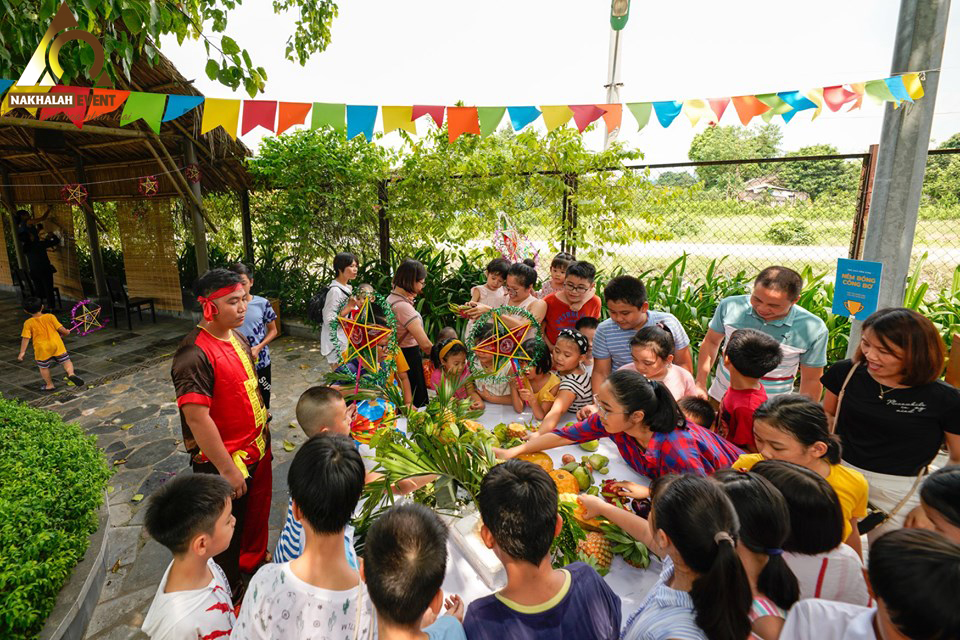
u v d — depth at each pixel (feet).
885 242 10.03
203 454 7.76
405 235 23.31
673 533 4.00
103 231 34.30
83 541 8.62
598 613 4.22
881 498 7.27
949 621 2.94
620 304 9.33
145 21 10.09
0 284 37.52
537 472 4.26
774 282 9.00
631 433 6.88
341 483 4.42
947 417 6.70
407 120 8.27
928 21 8.92
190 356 7.22
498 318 8.73
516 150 18.80
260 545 9.05
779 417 5.81
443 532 4.18
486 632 4.00
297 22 16.70
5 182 33.40
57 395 17.56
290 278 25.54
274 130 8.00
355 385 8.40
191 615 5.10
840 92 8.59
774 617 4.20
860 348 7.24
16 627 6.73
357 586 4.57
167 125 22.21
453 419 6.53
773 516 4.34
